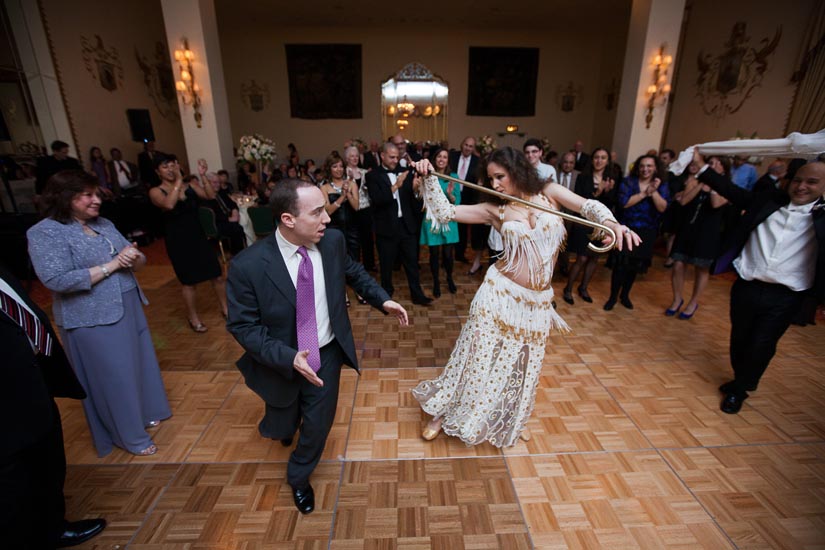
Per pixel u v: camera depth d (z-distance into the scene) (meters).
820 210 1.90
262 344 1.34
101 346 1.75
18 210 5.35
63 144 5.26
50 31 5.83
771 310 2.07
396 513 1.64
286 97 9.76
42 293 4.21
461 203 4.07
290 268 1.42
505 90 9.95
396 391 2.45
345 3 7.82
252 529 1.57
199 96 5.43
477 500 1.70
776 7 5.89
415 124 10.05
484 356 1.81
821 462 1.90
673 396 2.39
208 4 5.33
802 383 2.51
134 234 5.88
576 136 10.28
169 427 2.14
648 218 3.24
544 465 1.89
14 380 1.15
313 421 1.52
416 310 3.59
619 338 3.08
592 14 8.45
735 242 2.22
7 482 1.16
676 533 1.56
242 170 7.22
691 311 3.39
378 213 3.46
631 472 1.84
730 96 6.72
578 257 3.59
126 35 7.46
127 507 1.67
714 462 1.90
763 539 1.54
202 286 4.17
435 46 9.64
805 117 5.54
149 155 7.14
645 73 5.53
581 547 1.51
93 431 1.88
